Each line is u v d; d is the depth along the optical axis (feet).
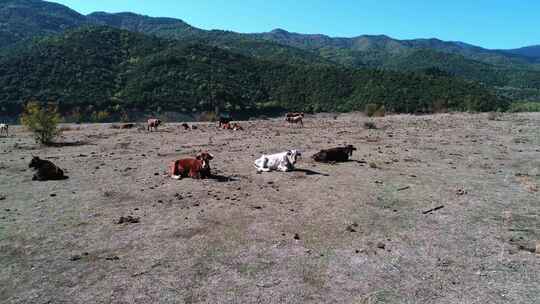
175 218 33.88
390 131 98.02
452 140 80.48
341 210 36.22
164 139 86.48
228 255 27.17
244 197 39.93
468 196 40.68
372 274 24.86
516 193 41.75
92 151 69.82
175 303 21.65
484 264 26.16
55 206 37.14
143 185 44.52
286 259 26.68
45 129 79.10
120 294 22.47
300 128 110.11
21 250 27.76
